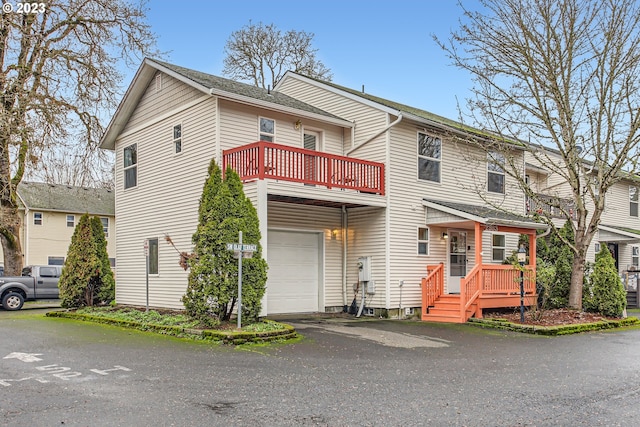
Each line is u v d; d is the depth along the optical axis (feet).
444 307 51.42
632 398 22.11
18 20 66.33
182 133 51.47
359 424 18.22
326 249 54.13
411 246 53.98
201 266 38.47
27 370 26.11
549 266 53.67
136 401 20.59
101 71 68.90
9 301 66.80
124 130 61.26
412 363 29.25
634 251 90.63
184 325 38.65
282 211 50.62
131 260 58.08
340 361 29.35
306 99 61.98
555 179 82.28
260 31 117.19
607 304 51.31
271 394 21.93
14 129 59.41
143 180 56.95
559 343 37.42
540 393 22.75
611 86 48.37
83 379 24.21
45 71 66.39
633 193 91.71
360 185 50.29
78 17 68.69
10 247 72.49
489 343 37.01
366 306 52.80
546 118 49.90
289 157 45.52
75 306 55.26
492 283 51.60
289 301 51.52
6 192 66.44
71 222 122.21
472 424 18.35
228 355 30.32
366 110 55.06
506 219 51.65
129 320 43.75
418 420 18.72
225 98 47.01
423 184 55.83
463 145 61.11
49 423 17.80
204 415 18.93
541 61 50.29
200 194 48.42
